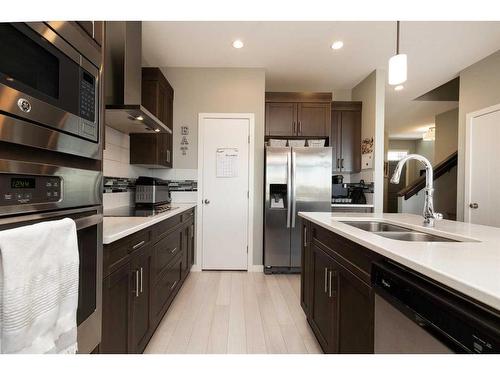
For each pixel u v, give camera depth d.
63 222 0.76
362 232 1.37
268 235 3.51
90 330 1.02
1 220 0.63
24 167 0.69
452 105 5.38
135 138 3.01
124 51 2.02
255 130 3.61
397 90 4.37
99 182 1.06
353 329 1.34
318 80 4.01
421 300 0.81
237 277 3.36
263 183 3.63
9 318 0.58
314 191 3.50
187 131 3.60
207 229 3.62
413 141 9.03
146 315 1.77
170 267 2.41
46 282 0.69
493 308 0.62
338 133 4.05
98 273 1.06
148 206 2.81
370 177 3.76
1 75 0.62
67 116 0.85
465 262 0.83
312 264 2.04
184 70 3.59
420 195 4.95
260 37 2.86
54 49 0.80
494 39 2.85
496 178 3.10
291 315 2.38
